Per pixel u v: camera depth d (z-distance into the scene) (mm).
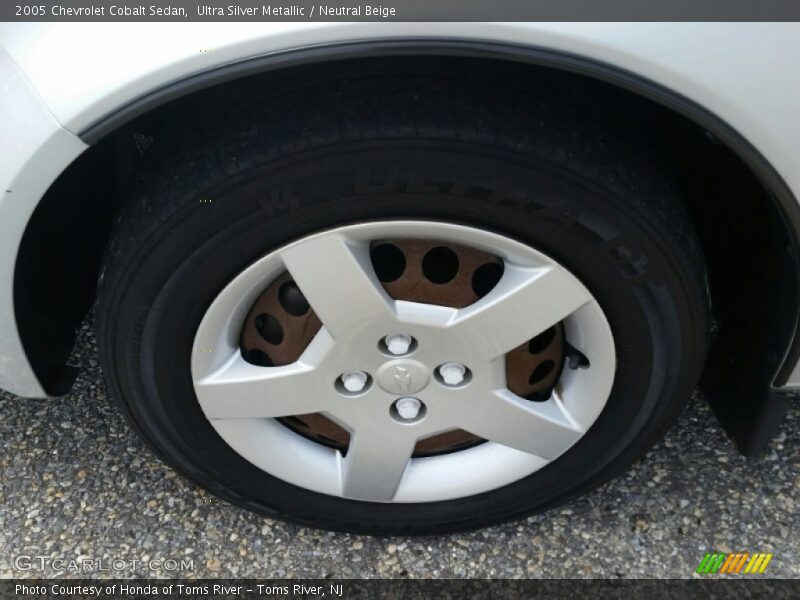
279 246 1357
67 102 1195
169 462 1696
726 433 2025
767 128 1221
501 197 1297
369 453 1643
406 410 1583
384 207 1314
